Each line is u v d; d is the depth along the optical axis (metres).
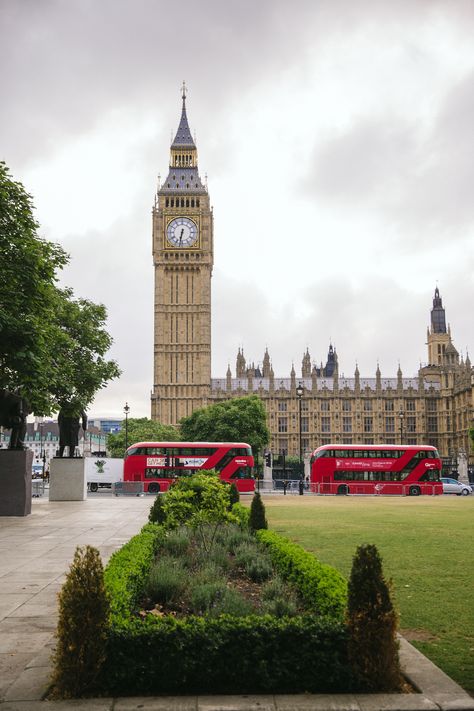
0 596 15.66
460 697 9.34
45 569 19.42
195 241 163.88
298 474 124.75
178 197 165.25
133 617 11.09
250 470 73.50
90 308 54.03
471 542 25.53
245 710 8.92
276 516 38.41
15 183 33.38
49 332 35.97
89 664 9.42
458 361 170.50
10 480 37.19
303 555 16.14
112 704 9.09
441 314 198.50
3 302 31.11
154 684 9.55
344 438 167.12
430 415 168.25
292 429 166.75
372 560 9.95
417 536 27.55
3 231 32.47
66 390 46.09
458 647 11.95
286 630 9.80
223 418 116.06
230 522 25.17
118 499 57.81
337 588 12.35
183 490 24.31
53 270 34.72
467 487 83.50
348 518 36.88
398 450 76.19
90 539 26.44
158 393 159.38
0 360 32.78
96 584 9.66
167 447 73.69
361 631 9.69
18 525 32.09
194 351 161.00
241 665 9.66
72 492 52.25
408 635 12.73
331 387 177.88
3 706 8.99
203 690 9.66
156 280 163.38
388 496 70.25
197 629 9.87
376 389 168.75
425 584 17.33
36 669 10.39
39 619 13.48
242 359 191.50
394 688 9.66
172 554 20.52
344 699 9.30
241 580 17.67
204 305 162.50
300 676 9.65
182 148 169.00
